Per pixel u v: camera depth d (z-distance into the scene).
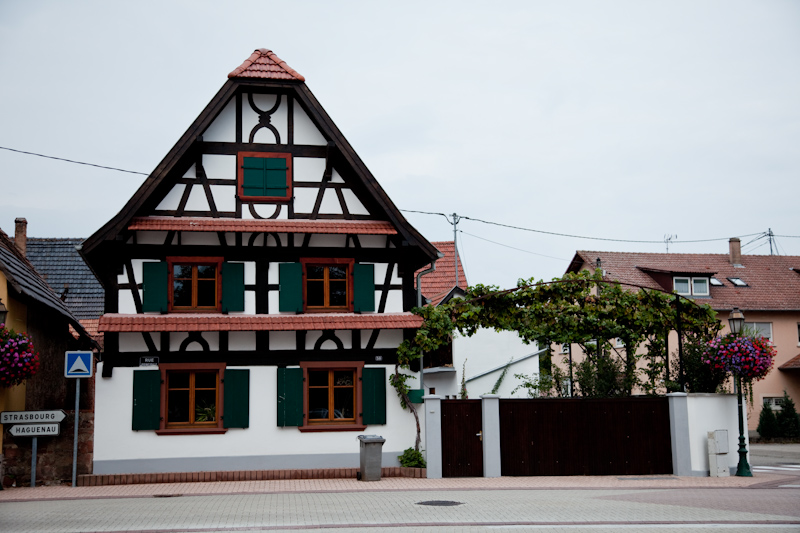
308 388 18.88
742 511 12.87
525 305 20.45
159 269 18.39
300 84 19.19
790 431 35.88
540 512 12.49
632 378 22.95
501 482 17.36
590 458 19.00
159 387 17.98
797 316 40.28
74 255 30.61
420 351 19.17
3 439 17.09
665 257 43.81
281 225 18.61
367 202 19.69
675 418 19.16
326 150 19.56
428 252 19.42
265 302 18.95
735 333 20.05
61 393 22.83
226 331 18.47
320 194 19.48
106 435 17.69
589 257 42.53
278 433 18.48
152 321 17.88
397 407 19.17
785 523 11.70
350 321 18.84
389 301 19.59
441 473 18.30
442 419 18.58
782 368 38.94
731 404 20.11
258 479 18.00
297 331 18.83
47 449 17.45
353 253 19.56
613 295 20.64
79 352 17.08
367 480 17.64
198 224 18.25
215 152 19.12
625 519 11.80
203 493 15.50
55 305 21.09
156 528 10.94
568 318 20.36
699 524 11.50
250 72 18.94
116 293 18.25
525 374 28.92
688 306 20.80
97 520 11.76
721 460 19.12
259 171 19.22
